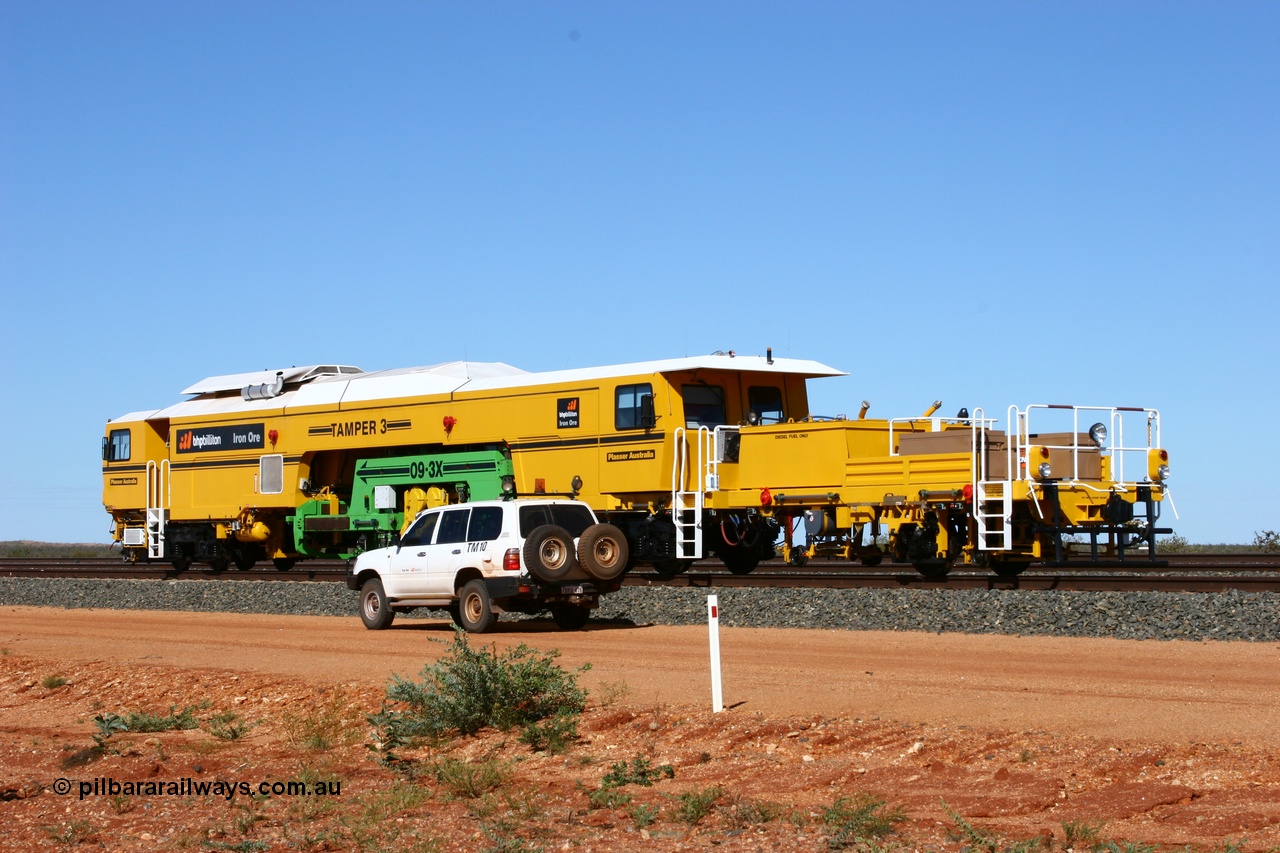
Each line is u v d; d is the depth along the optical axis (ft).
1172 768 32.81
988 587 71.36
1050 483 68.54
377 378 102.06
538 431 88.84
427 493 95.96
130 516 122.11
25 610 90.43
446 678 44.34
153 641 65.46
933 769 34.45
